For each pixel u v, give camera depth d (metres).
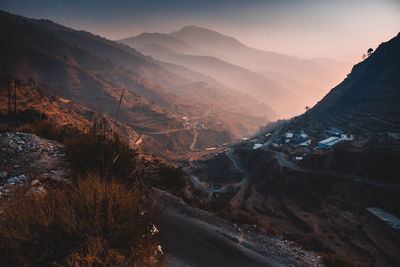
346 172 74.25
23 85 166.38
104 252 1.98
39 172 3.97
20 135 5.84
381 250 43.22
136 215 2.45
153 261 2.46
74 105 187.50
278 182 85.69
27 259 1.80
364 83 164.12
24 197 2.24
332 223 55.72
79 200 2.27
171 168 10.02
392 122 105.06
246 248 6.09
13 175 3.78
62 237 2.00
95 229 2.08
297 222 60.47
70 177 3.51
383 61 166.88
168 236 5.21
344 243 47.62
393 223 49.25
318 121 153.75
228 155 155.00
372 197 60.50
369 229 50.50
